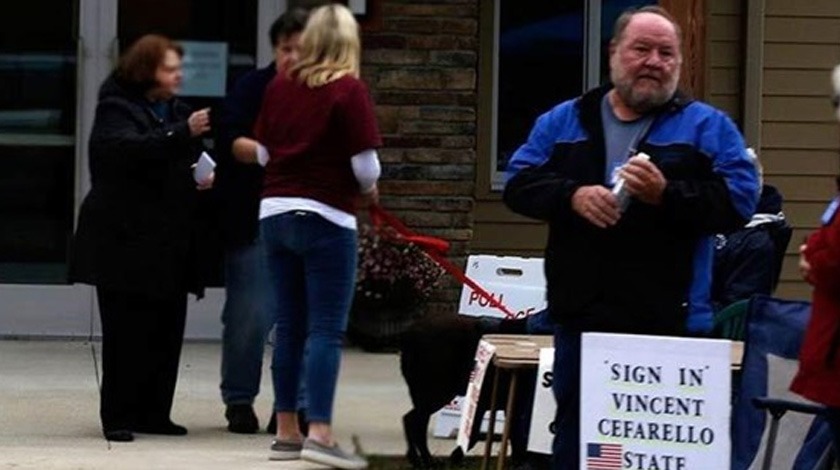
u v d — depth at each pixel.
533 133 14.53
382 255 24.73
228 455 18.17
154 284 18.70
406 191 25.48
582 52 27.59
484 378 17.23
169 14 25.03
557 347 14.42
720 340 13.99
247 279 19.42
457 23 25.47
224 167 19.22
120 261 18.67
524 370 16.33
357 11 24.83
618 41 14.03
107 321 18.94
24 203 25.12
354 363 23.84
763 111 27.50
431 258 23.20
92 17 24.92
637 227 13.94
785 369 15.20
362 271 24.67
